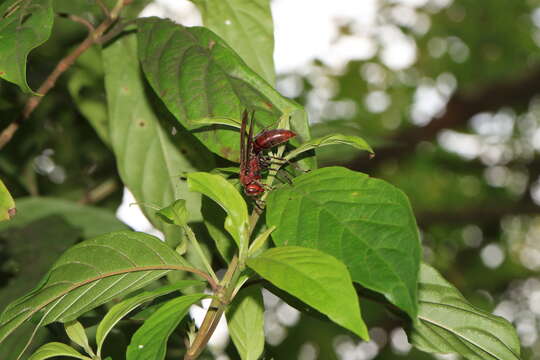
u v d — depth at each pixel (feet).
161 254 1.65
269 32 1.91
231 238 1.72
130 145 1.93
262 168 1.67
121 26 1.89
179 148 1.92
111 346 1.95
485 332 1.70
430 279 1.72
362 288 1.72
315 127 2.16
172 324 1.54
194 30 1.79
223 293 1.59
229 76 1.73
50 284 1.64
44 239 2.06
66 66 1.92
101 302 1.64
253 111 1.68
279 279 1.48
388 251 1.50
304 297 1.46
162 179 1.92
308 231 1.54
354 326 1.45
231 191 1.58
